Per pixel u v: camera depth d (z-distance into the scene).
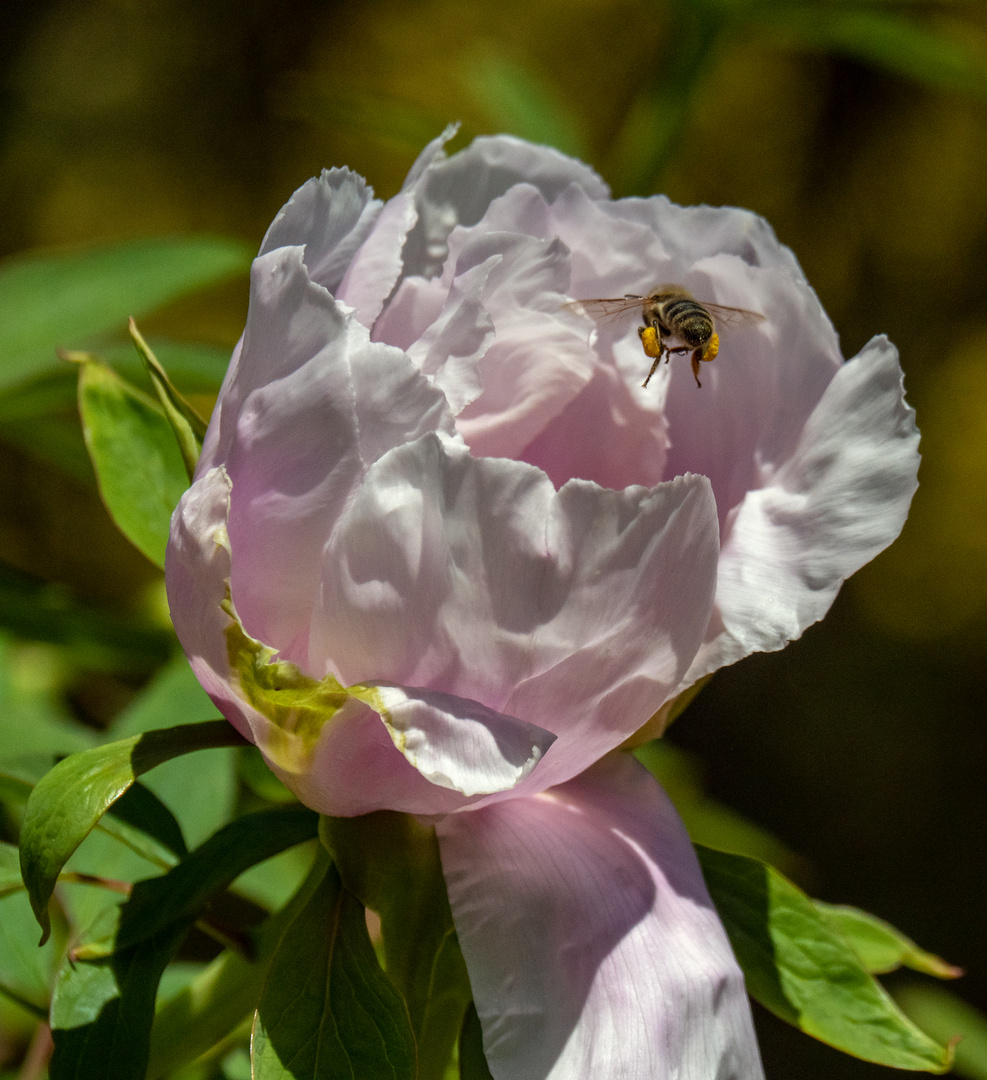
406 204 0.45
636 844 0.45
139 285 0.57
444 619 0.43
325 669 0.44
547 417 0.47
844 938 0.46
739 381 0.46
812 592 0.45
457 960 0.45
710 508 0.43
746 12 0.69
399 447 0.43
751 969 0.46
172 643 0.58
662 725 0.45
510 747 0.43
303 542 0.43
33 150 1.46
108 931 0.45
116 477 0.48
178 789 0.52
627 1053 0.43
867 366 0.45
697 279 0.47
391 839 0.44
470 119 1.45
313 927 0.44
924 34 0.71
